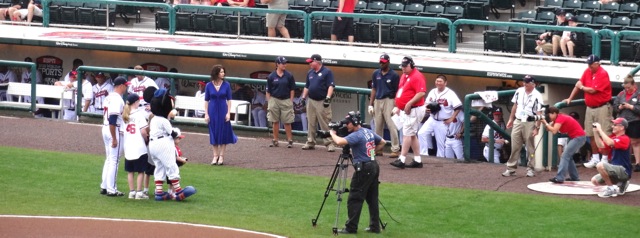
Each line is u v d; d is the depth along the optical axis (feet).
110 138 120.57
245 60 177.58
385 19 177.78
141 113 118.52
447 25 183.62
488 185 130.41
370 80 169.78
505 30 172.35
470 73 157.28
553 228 109.50
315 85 149.59
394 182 131.75
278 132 154.71
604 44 158.81
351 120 105.19
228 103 140.36
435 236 106.32
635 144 140.36
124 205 117.60
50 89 181.57
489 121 147.33
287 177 134.00
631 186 128.98
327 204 119.96
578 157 149.89
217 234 105.29
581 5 183.73
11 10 208.95
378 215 107.04
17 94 183.93
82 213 113.39
